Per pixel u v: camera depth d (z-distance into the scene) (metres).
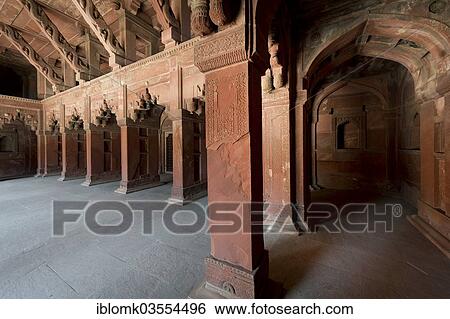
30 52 9.21
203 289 2.08
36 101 10.85
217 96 2.01
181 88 5.57
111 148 9.20
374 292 2.13
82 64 8.59
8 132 11.41
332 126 7.23
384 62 5.40
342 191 6.56
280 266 2.61
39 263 2.70
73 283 2.30
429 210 3.58
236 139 1.93
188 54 5.39
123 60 7.04
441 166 3.37
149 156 7.78
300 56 3.63
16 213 4.74
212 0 1.76
